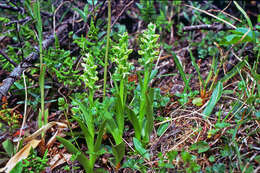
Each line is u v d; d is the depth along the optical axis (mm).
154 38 759
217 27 1000
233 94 918
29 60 911
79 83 920
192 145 776
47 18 1124
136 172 794
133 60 1095
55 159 836
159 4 1323
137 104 882
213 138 803
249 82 924
